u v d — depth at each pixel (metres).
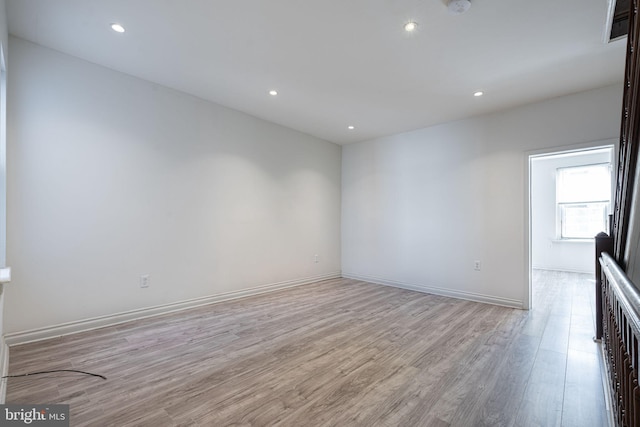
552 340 2.78
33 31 2.47
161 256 3.45
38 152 2.67
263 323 3.21
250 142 4.36
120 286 3.14
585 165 6.67
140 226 3.29
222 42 2.59
